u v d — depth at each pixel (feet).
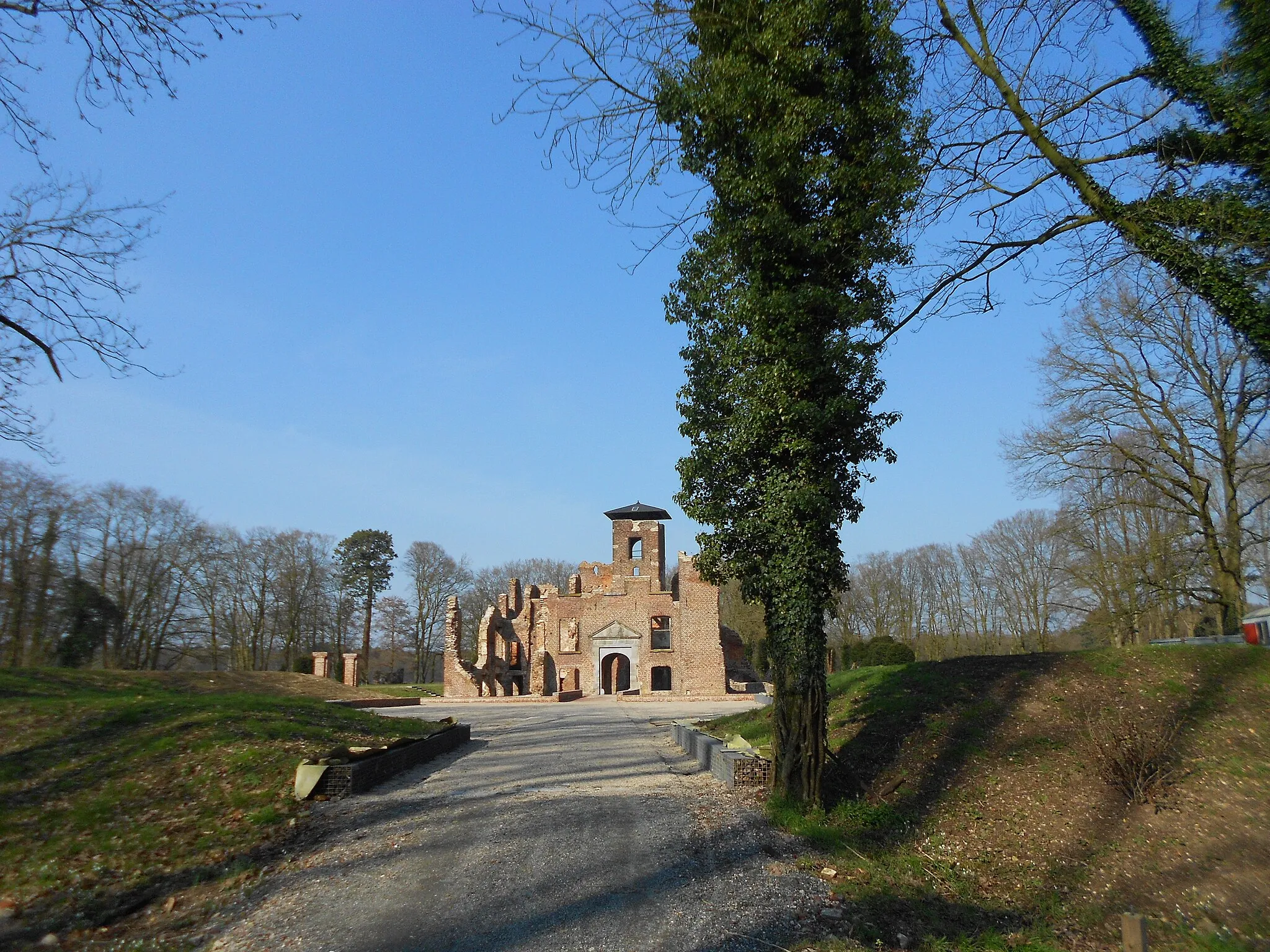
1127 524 95.25
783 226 36.09
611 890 26.14
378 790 40.91
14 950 22.84
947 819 35.58
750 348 37.58
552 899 25.38
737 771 40.81
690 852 30.19
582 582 195.93
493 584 296.30
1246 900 28.25
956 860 32.07
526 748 61.77
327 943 22.17
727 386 39.50
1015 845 33.47
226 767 39.11
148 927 24.36
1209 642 58.85
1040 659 51.96
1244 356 36.24
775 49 34.76
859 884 27.71
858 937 23.59
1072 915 28.14
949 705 46.85
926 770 39.99
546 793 40.55
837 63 35.83
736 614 217.36
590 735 72.43
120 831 31.60
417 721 66.80
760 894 26.08
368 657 259.60
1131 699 44.47
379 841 31.42
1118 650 51.08
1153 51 29.55
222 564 180.75
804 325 36.88
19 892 26.37
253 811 34.63
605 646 181.98
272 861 29.50
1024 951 24.13
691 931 23.04
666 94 35.01
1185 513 83.46
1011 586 167.12
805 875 28.14
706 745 48.96
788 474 37.17
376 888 26.35
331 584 219.41
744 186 36.60
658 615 182.39
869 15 34.73
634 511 194.39
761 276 37.65
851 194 36.17
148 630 151.74
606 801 38.50
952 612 201.05
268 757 40.73
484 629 176.86
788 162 35.76
